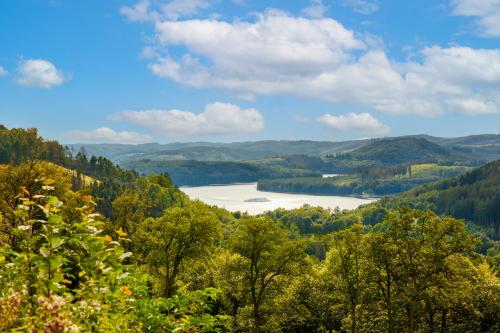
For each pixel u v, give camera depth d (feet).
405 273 138.10
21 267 20.21
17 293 17.44
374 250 141.59
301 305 186.09
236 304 195.52
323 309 184.44
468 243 131.64
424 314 147.23
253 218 170.40
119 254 21.56
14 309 16.92
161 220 167.63
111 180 586.04
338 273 160.45
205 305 30.73
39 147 655.35
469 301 138.92
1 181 93.35
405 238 137.80
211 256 182.09
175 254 169.17
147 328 26.40
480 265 173.27
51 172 85.87
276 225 172.55
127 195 185.16
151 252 165.07
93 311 19.51
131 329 23.72
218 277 187.52
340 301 175.52
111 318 22.13
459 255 140.67
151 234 167.12
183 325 27.20
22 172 92.63
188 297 29.68
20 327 15.89
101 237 20.42
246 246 165.68
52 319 15.94
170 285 163.84
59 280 18.61
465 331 143.13
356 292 150.20
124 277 22.89
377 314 157.17
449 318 152.35
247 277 169.58
